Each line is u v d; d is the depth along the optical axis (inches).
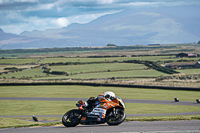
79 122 753.0
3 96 4052.7
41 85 5580.7
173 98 3518.7
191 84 5147.6
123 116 730.8
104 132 635.5
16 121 1729.8
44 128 772.0
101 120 729.6
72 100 3521.2
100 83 5251.0
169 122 813.2
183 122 798.5
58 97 3848.4
